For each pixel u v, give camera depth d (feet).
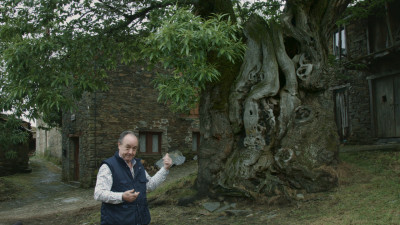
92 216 25.81
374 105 42.09
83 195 43.65
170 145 56.18
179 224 20.12
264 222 18.43
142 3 28.73
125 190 10.99
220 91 24.91
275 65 23.85
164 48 18.40
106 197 10.45
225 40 19.56
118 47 30.04
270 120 23.03
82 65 27.76
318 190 21.61
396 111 39.34
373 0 38.93
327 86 23.99
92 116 50.37
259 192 21.99
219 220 20.10
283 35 24.72
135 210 11.04
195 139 59.67
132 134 11.37
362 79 43.68
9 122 33.55
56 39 25.35
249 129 23.15
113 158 11.21
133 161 11.70
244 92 24.30
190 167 51.49
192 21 19.13
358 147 37.11
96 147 50.31
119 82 52.49
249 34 25.13
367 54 41.93
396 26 38.65
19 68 22.71
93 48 27.14
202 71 19.71
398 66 38.81
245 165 22.63
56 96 23.30
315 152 22.47
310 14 24.68
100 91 51.03
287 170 22.00
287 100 23.30
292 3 24.86
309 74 23.39
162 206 24.44
